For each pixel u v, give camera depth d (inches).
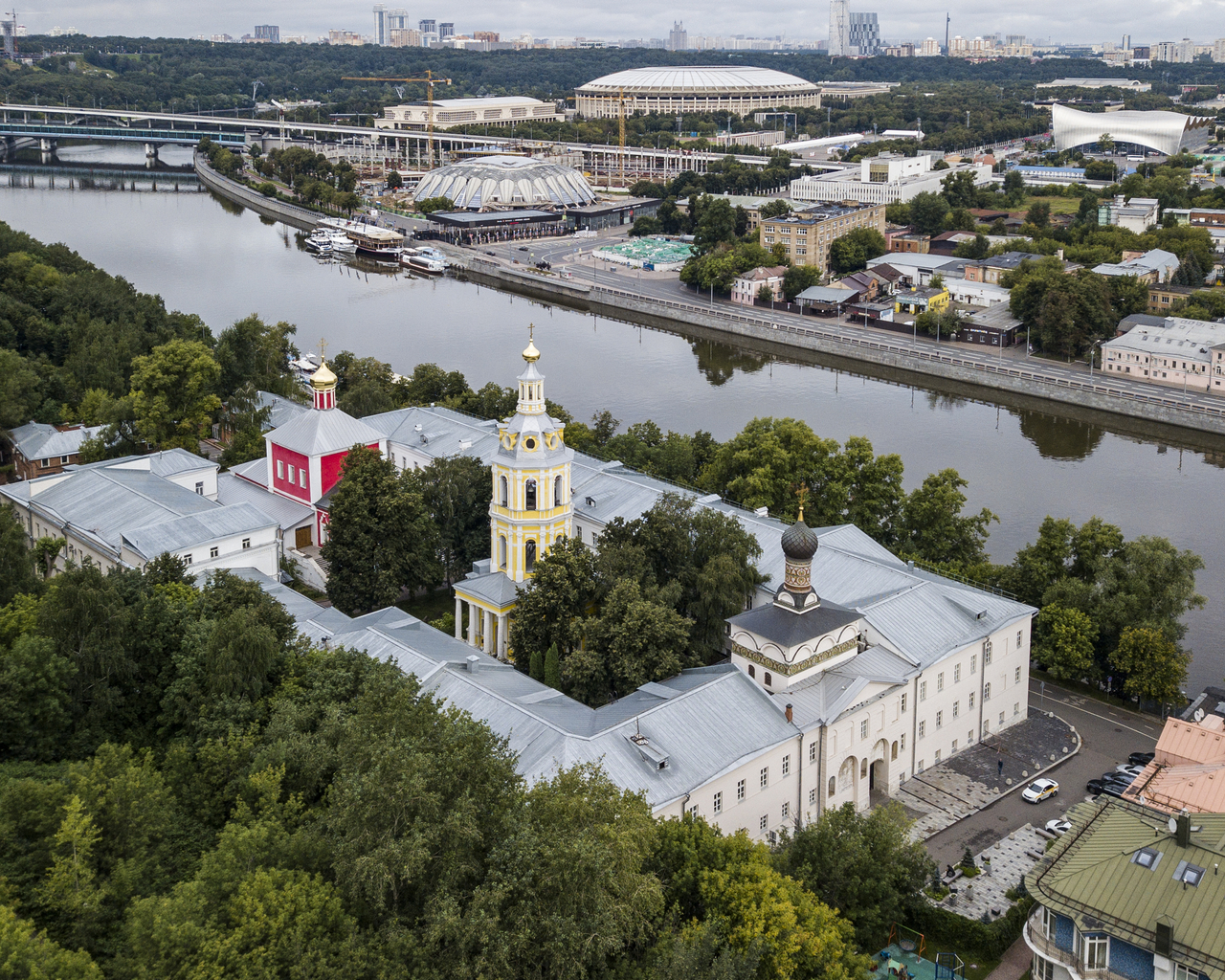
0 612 6043.3
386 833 3806.6
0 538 6663.4
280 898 3718.0
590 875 3789.4
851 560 7194.9
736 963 4052.7
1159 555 7253.9
